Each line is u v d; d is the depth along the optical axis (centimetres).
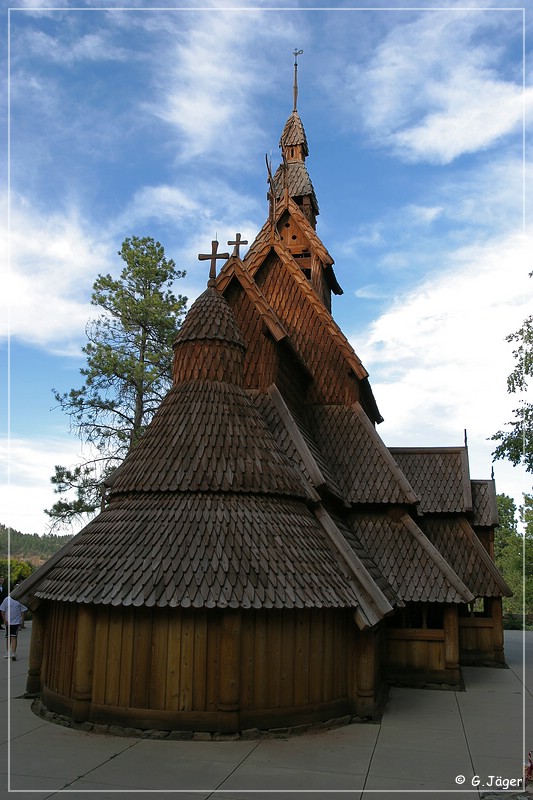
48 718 1111
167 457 1212
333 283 2239
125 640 1052
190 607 998
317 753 941
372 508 1691
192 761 886
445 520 1992
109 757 898
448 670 1557
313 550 1177
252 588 1030
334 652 1150
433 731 1094
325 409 1833
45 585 1174
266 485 1195
